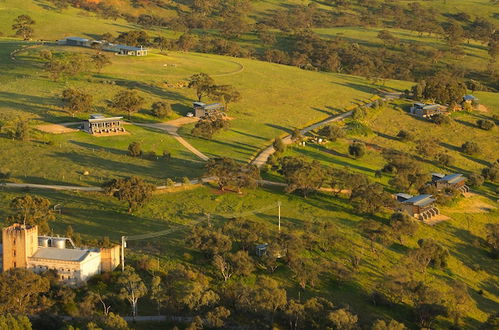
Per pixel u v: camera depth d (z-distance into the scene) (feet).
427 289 483.92
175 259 506.48
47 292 442.50
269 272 504.43
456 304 502.38
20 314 413.80
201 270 495.41
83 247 492.54
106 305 442.91
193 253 516.32
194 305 440.45
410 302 491.31
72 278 456.04
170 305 442.09
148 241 529.45
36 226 475.31
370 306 482.28
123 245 490.08
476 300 524.93
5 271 447.42
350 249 553.23
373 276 520.01
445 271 554.46
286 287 490.08
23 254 458.50
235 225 540.52
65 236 514.27
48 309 429.79
